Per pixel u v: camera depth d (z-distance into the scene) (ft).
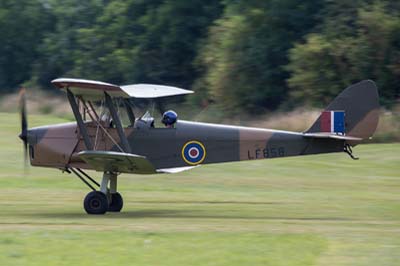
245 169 262.88
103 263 114.62
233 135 177.47
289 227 150.82
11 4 589.32
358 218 166.30
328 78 381.60
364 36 382.42
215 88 430.61
